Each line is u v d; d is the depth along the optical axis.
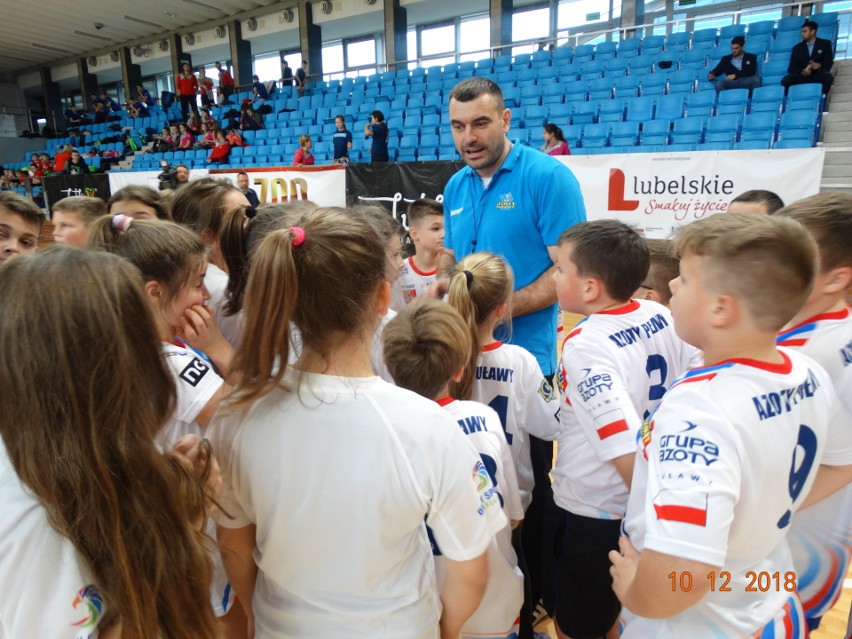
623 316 1.21
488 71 9.70
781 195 4.03
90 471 0.57
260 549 0.76
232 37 13.07
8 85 17.48
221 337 1.11
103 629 0.60
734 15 8.15
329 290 0.70
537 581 1.61
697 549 0.64
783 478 0.72
